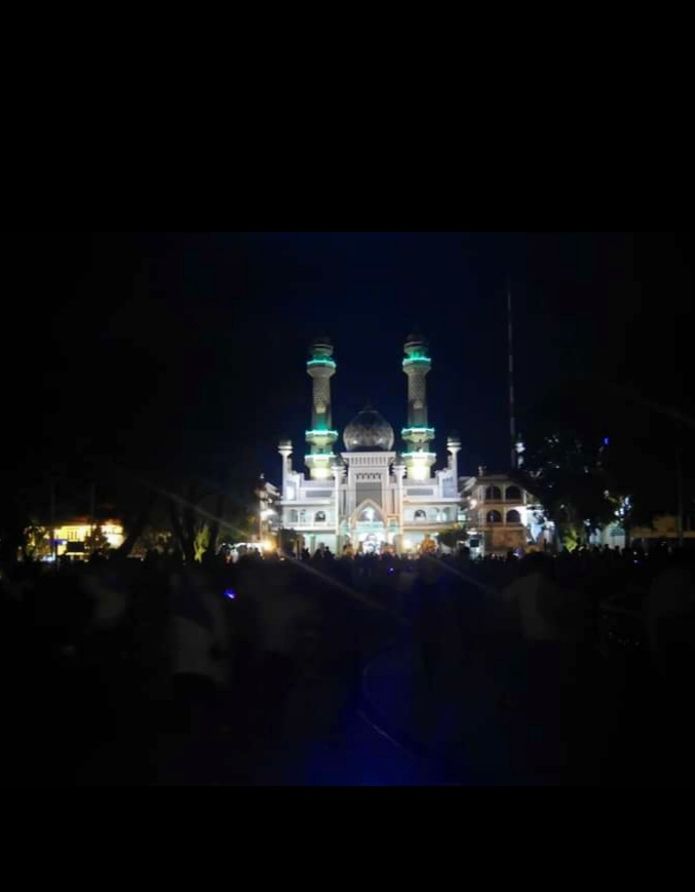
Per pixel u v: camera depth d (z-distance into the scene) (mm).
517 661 14867
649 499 28156
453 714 11258
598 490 34969
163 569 14258
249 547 50250
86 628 12617
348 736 10211
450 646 15867
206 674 10758
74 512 36250
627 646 14539
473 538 75062
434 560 14773
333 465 116375
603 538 48469
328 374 122375
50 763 8945
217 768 8820
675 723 10289
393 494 112062
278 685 11953
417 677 14180
